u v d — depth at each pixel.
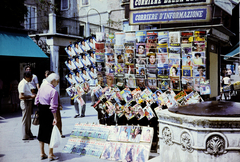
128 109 4.50
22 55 10.68
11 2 11.73
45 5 17.44
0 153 4.56
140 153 3.93
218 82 6.18
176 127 2.77
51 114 4.16
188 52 4.10
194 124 2.54
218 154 2.48
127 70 4.52
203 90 4.05
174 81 4.20
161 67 4.27
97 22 19.77
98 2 19.72
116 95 4.62
